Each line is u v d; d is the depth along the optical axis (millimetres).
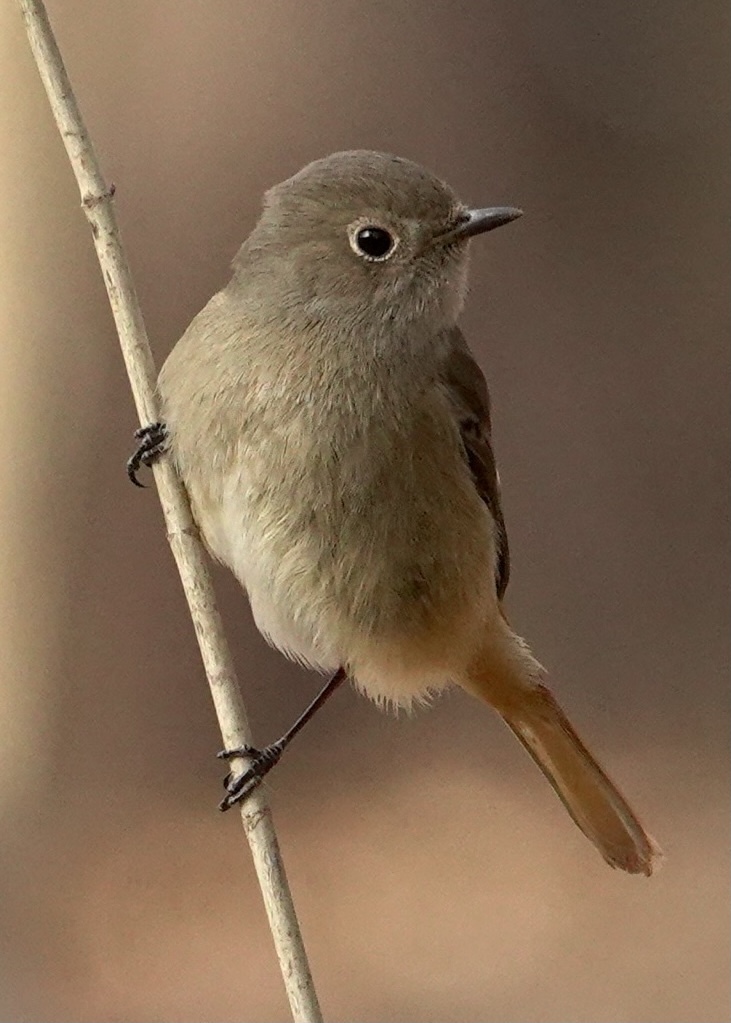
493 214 2922
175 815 3029
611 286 3023
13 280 3016
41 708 3033
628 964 3018
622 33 3018
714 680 3035
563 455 3029
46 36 2914
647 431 3029
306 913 3025
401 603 2928
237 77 3010
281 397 2918
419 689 2943
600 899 3027
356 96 3014
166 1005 3010
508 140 3018
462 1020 3008
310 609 2926
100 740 3031
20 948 3021
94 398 3021
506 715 2959
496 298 3023
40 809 3031
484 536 2936
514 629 3033
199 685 3031
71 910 3023
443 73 3014
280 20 3010
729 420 3027
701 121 3018
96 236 2918
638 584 3035
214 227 3010
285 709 3029
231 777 2912
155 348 3008
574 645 3035
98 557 3029
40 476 3025
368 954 3020
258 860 2906
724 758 3035
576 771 2959
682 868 3029
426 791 3035
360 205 2920
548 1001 3012
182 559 2920
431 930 3023
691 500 3029
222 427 2918
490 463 2941
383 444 2920
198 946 3020
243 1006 3010
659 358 3027
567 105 3018
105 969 3018
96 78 3008
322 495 2918
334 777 3035
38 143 3012
